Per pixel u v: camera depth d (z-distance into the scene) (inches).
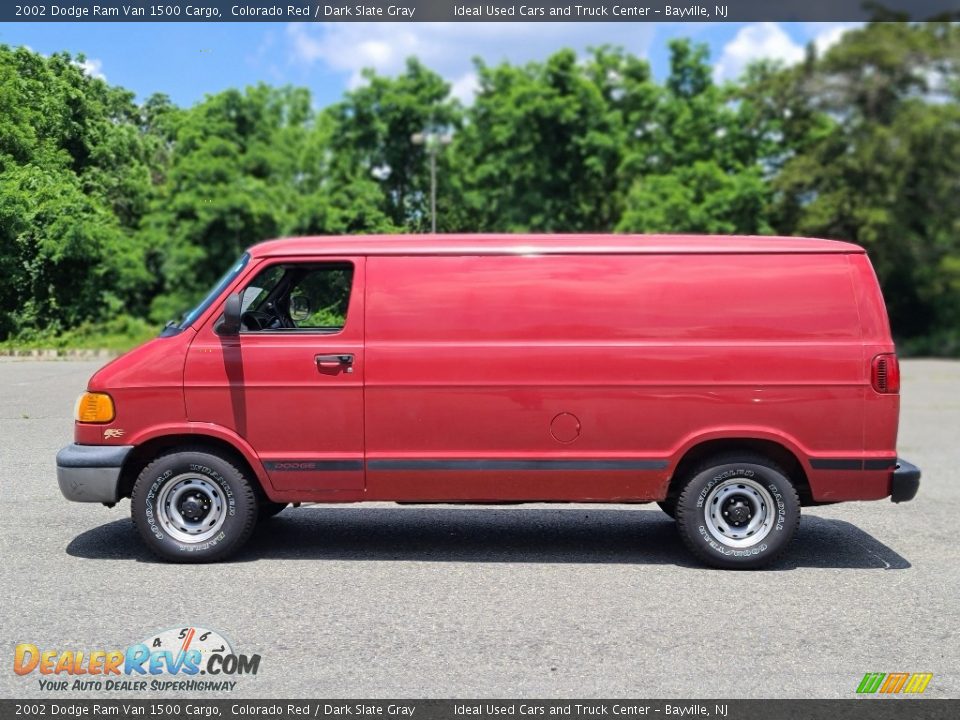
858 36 1354.6
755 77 1534.2
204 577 230.1
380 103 1485.0
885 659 179.0
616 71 1654.8
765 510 243.9
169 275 1010.1
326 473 241.0
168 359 240.4
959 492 352.8
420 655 178.4
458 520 303.9
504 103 1521.9
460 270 242.1
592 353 239.8
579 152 1518.2
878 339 240.4
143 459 251.6
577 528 294.0
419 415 240.4
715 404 239.8
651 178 1478.8
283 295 251.9
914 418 593.6
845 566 249.3
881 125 1352.1
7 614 199.6
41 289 450.0
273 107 1416.1
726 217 1432.1
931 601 217.3
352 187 1425.9
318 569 239.8
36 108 406.6
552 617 202.4
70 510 299.6
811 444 239.9
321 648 181.6
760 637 190.7
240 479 241.8
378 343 240.7
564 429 240.7
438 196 1467.8
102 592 216.2
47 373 632.4
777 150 1535.4
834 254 243.0
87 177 438.9
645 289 241.1
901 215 1384.1
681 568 246.2
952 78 1348.4
